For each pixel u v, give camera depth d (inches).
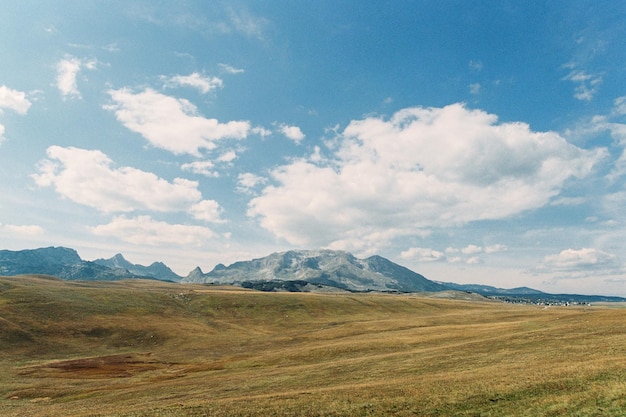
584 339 2137.1
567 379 1299.2
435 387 1448.1
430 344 2891.2
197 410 1427.2
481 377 1526.8
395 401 1325.0
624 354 1632.6
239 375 2422.5
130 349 4382.4
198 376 2608.3
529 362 1759.4
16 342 4119.1
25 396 2317.9
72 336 4596.5
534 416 1052.5
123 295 6953.7
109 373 3038.9
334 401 1397.6
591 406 1044.5
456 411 1174.3
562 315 3705.7
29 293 5753.0
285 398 1520.7
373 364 2246.6
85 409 1830.7
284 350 3673.7
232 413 1348.4
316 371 2231.8
